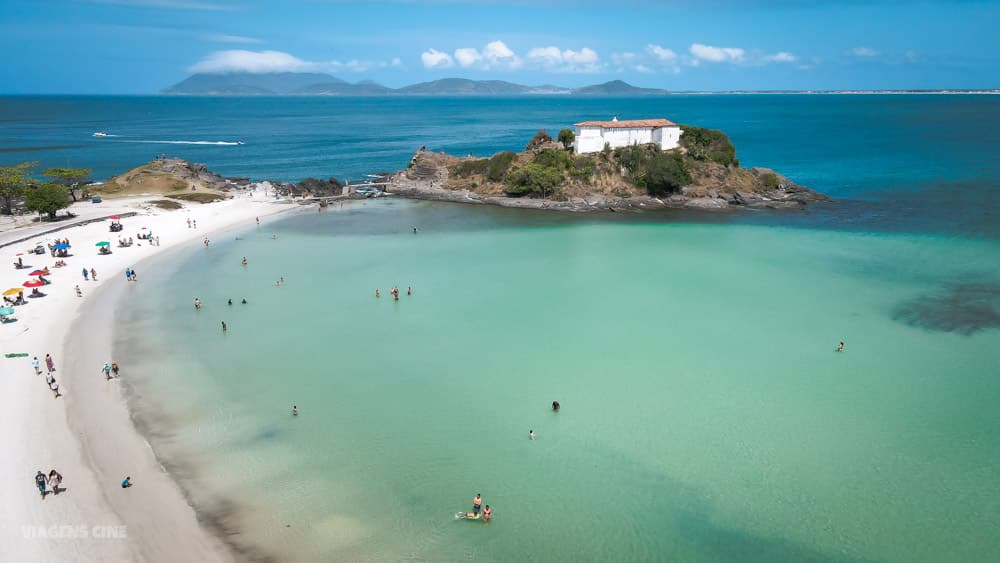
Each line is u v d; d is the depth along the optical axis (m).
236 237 100.56
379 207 125.75
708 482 40.28
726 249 92.19
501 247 94.38
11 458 40.75
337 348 59.31
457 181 141.50
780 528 36.47
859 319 65.56
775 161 181.38
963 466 41.62
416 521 36.69
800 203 122.12
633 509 37.94
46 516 35.72
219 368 54.94
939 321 64.88
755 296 72.44
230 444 43.69
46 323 63.81
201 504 37.44
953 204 119.12
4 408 46.81
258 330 63.34
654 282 77.69
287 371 54.69
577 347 59.34
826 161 179.25
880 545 35.25
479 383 52.75
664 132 133.25
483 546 34.94
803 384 52.19
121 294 73.31
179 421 46.44
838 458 42.53
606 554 34.59
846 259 86.31
